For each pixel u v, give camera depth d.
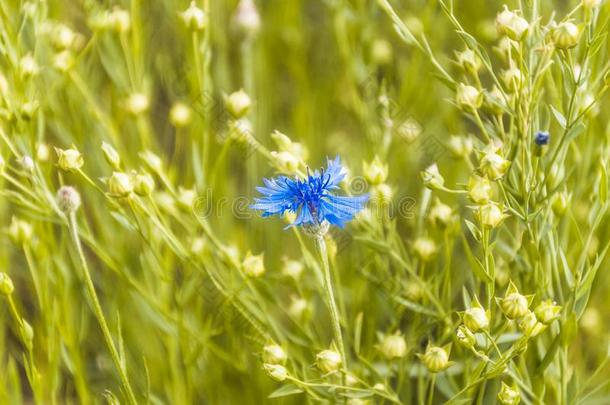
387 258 0.74
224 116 0.76
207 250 0.72
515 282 0.69
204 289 0.74
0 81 0.70
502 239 0.75
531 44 0.66
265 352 0.65
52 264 0.74
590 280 0.65
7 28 0.74
